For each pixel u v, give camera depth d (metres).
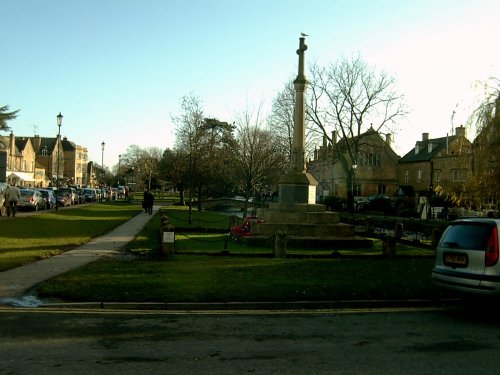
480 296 8.55
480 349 6.76
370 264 14.37
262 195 70.62
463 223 9.33
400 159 69.25
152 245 17.98
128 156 134.75
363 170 67.69
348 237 21.20
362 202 55.09
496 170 17.70
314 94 48.44
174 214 39.78
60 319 7.94
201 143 44.06
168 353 6.33
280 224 20.84
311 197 23.14
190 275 11.52
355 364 6.04
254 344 6.81
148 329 7.48
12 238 18.78
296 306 9.25
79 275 11.16
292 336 7.26
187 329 7.53
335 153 54.88
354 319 8.45
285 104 52.78
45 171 106.94
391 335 7.43
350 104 47.84
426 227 25.34
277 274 11.92
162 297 9.24
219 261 14.13
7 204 30.55
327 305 9.37
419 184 65.31
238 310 8.94
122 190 96.69
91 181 140.12
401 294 10.10
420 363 6.12
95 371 5.60
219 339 7.02
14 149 84.50
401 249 20.03
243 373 5.64
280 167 49.75
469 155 18.94
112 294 9.38
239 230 21.31
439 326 8.07
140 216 36.78
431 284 11.13
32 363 5.82
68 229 23.80
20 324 7.56
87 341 6.78
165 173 60.50
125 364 5.86
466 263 8.87
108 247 17.30
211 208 57.56
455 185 19.69
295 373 5.68
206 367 5.82
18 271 11.91
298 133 23.08
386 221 28.52
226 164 47.59
